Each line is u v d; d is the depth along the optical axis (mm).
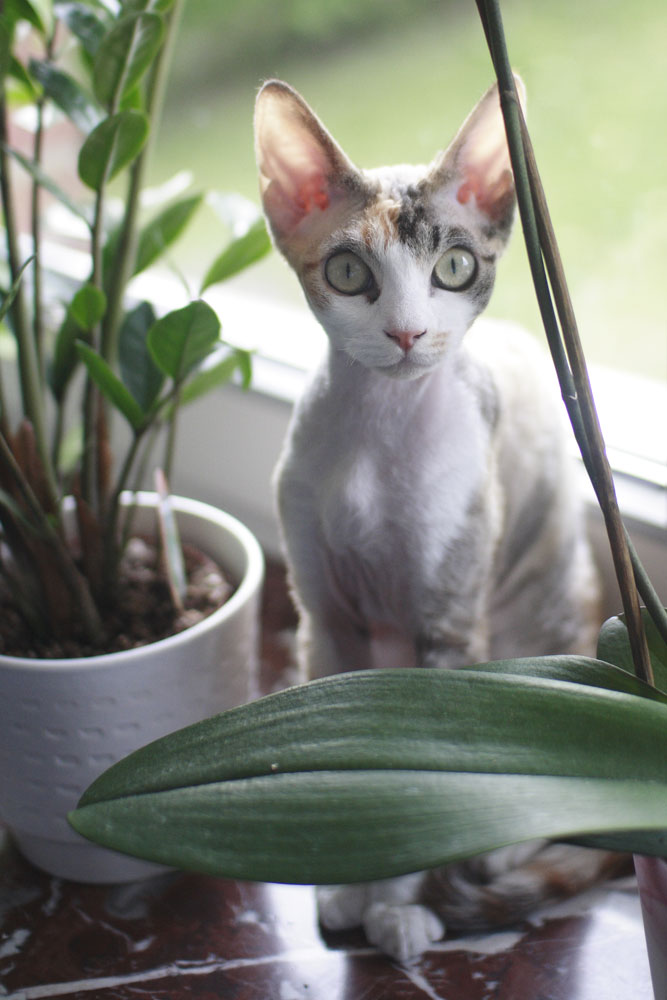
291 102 582
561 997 625
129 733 652
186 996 631
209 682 673
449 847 455
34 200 682
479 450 638
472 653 665
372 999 627
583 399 497
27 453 680
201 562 750
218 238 960
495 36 481
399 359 577
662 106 786
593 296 813
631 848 473
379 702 494
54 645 691
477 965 643
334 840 463
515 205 593
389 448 625
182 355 632
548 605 761
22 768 656
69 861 688
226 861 466
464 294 590
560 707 487
